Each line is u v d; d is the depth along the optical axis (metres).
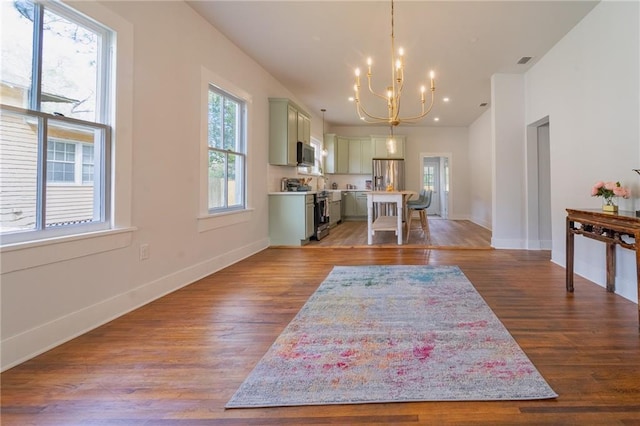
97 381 1.43
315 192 5.36
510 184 4.60
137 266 2.38
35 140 1.72
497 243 4.67
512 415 1.18
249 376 1.45
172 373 1.49
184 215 2.93
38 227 1.74
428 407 1.23
